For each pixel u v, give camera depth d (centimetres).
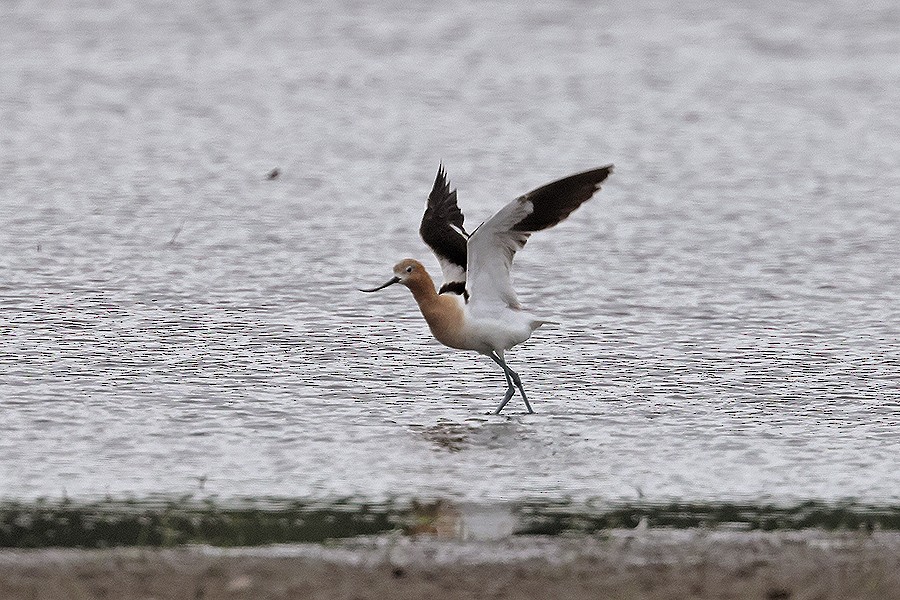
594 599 896
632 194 2275
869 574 938
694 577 937
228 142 2606
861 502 1117
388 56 3453
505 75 3275
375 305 1680
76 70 3209
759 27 3878
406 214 2133
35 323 1576
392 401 1358
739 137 2719
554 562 968
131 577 920
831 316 1653
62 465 1177
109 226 2019
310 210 2142
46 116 2786
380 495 1123
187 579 919
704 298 1725
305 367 1451
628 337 1574
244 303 1677
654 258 1906
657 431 1282
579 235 2019
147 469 1173
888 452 1233
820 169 2462
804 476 1177
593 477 1170
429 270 1836
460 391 1392
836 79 3291
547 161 2508
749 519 1076
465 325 1310
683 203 2217
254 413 1313
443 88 3130
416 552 988
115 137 2630
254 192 2250
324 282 1770
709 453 1229
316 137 2661
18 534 1024
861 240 2005
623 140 2684
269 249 1920
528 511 1089
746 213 2158
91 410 1308
